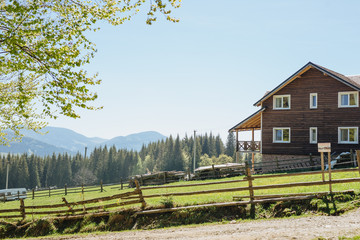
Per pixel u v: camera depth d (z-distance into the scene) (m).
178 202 15.30
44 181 131.38
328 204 12.32
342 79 29.27
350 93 29.61
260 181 21.97
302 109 31.75
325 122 30.44
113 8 11.23
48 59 9.56
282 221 11.62
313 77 31.41
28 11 9.05
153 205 15.12
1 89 13.75
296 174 13.55
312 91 31.34
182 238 10.70
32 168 126.31
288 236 8.91
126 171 136.12
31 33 9.39
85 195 29.98
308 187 15.47
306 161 28.52
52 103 9.98
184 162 122.50
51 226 15.91
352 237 8.08
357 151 12.94
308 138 31.19
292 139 32.00
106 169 128.75
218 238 9.71
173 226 13.61
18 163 123.88
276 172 29.83
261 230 10.45
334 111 30.11
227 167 31.69
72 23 10.42
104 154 132.62
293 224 10.79
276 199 13.38
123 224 14.76
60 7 10.44
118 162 133.62
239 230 10.91
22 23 9.31
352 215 11.03
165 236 11.38
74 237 13.79
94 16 10.91
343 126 29.58
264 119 33.72
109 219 15.17
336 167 25.69
